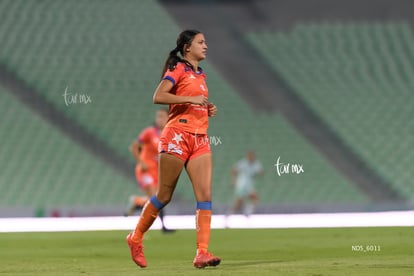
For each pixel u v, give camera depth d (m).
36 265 30.06
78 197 83.88
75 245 42.56
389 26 114.00
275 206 83.38
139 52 104.38
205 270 25.25
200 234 25.55
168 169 25.50
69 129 93.00
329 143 94.00
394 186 88.06
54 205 82.38
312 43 109.88
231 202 84.88
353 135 95.00
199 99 24.78
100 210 78.38
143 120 95.25
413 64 106.56
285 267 26.17
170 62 25.61
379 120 97.19
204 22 112.88
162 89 24.98
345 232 50.47
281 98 100.12
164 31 107.81
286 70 104.88
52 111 94.81
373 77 104.25
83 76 99.88
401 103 99.88
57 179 86.12
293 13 118.31
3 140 90.44
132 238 26.69
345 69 105.56
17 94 96.06
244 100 99.25
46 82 97.94
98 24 107.81
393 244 39.16
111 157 90.00
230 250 38.12
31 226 63.09
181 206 82.06
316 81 103.19
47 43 103.75
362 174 89.81
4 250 39.56
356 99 100.44
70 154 89.50
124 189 85.50
